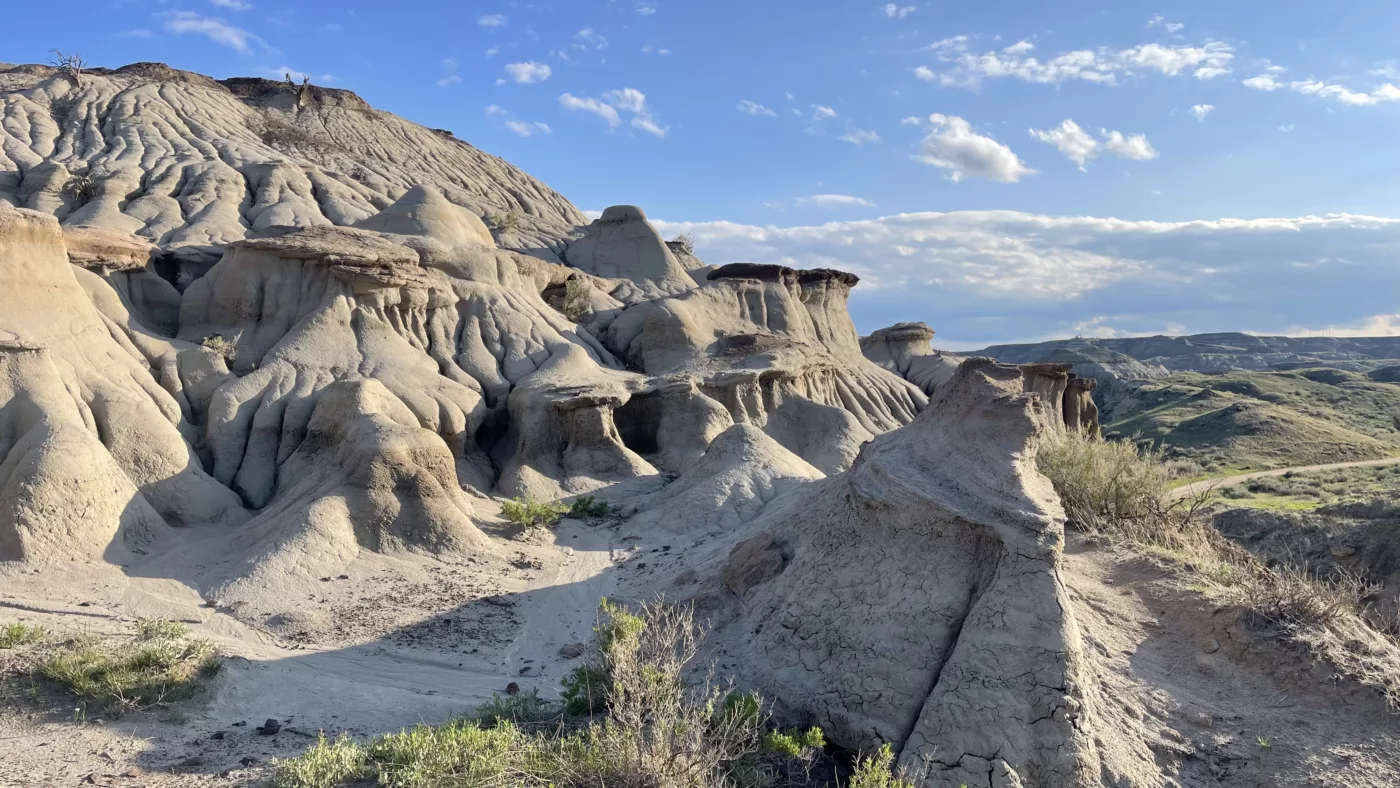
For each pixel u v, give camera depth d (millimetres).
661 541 25141
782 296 50312
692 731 11188
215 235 51719
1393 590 26156
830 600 14633
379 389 29328
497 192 108625
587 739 12492
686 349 42438
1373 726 12102
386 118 112375
